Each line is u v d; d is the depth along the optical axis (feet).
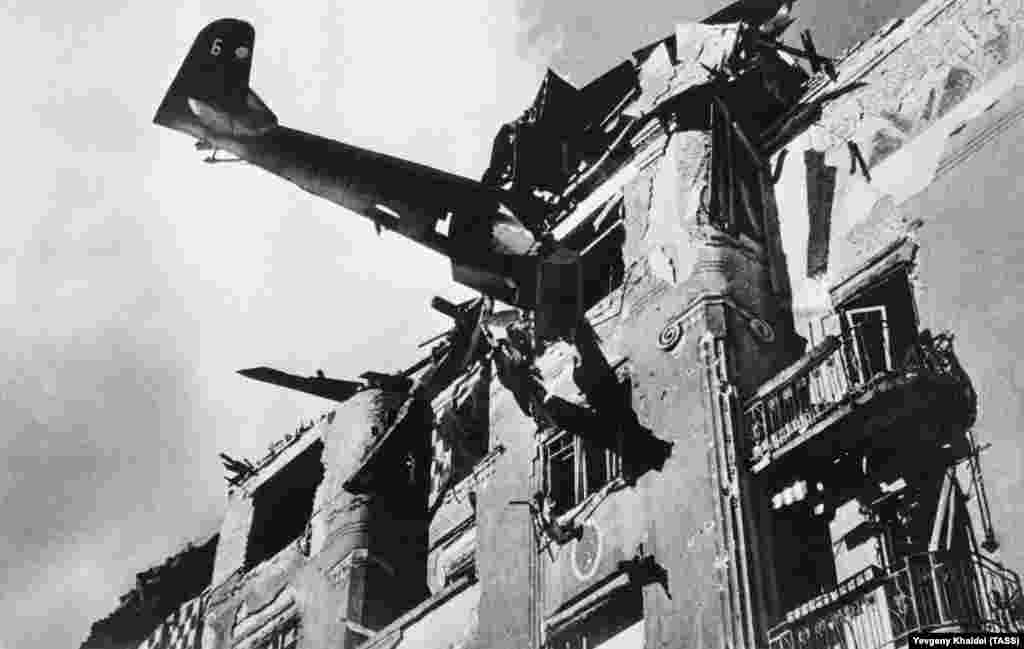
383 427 102.58
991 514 55.62
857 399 58.70
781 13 86.17
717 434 65.87
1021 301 58.90
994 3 68.54
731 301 71.15
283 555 103.45
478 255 73.31
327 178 71.15
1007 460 56.08
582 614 69.21
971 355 59.62
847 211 71.10
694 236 74.74
